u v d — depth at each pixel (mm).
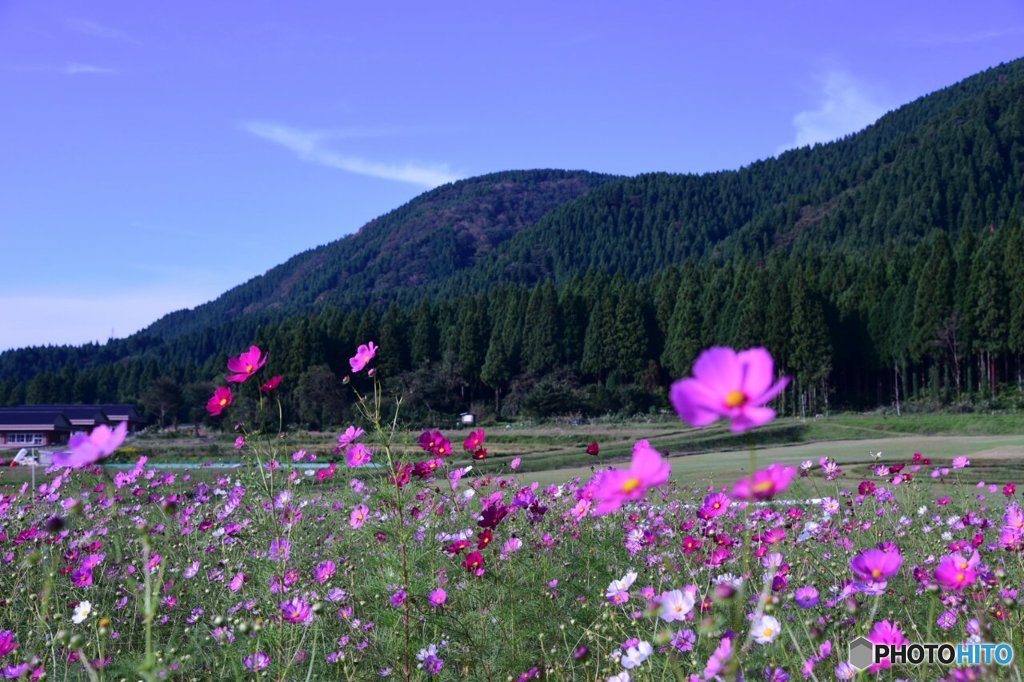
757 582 2922
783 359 64188
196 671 2740
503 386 77438
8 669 2346
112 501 2062
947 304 60594
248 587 3424
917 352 61625
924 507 4449
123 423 1395
